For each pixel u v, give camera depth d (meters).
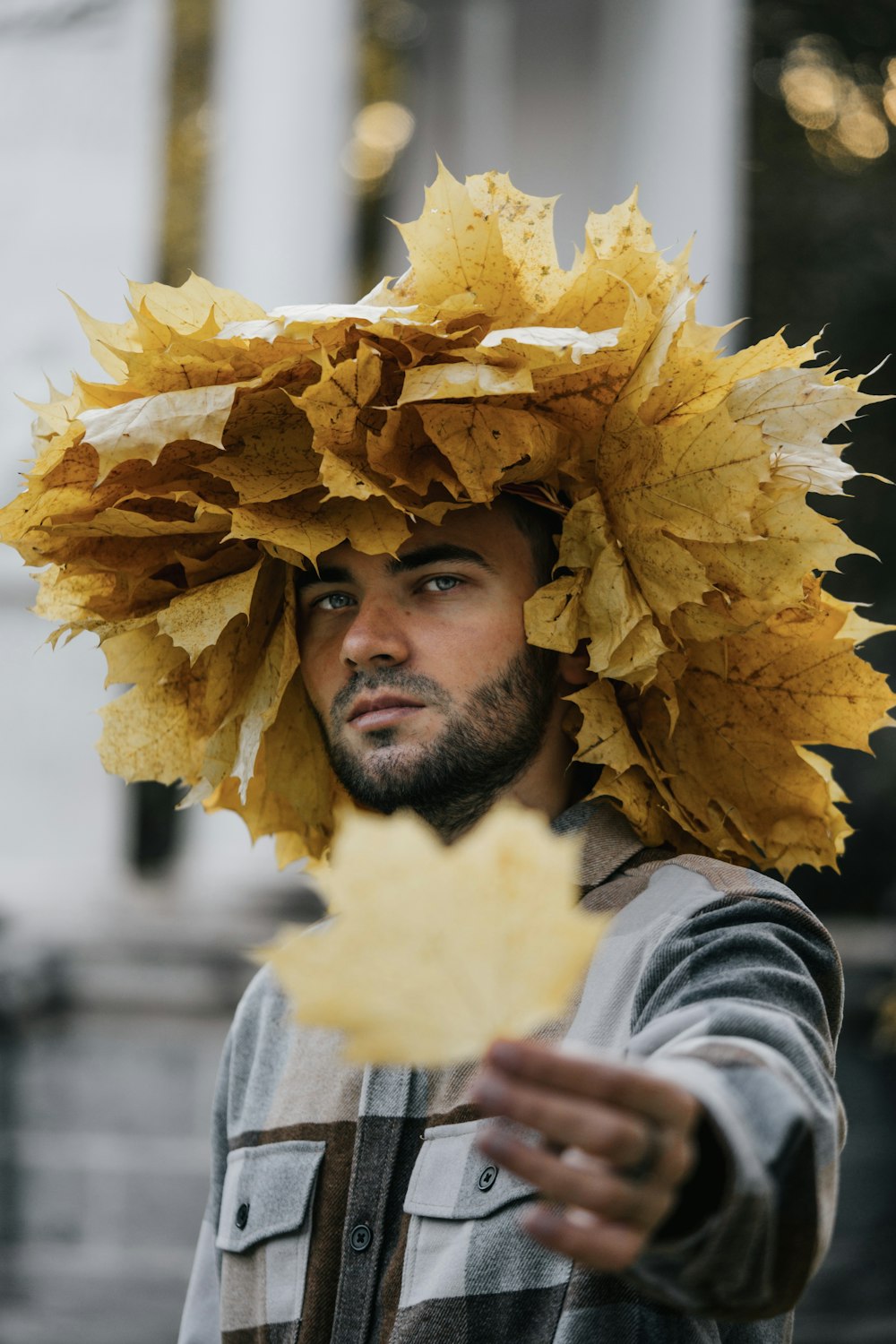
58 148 7.92
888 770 10.77
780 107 12.31
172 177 12.76
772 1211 0.92
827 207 11.91
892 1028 7.23
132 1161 6.00
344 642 1.58
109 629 1.69
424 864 0.87
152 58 7.98
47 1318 4.96
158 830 11.23
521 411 1.52
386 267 13.98
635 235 1.56
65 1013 7.22
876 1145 6.48
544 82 10.79
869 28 12.37
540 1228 0.85
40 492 1.59
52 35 7.98
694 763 1.68
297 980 0.86
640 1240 0.85
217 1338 1.79
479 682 1.57
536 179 10.76
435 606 1.59
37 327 7.71
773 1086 0.96
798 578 1.50
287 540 1.50
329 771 1.82
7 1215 5.62
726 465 1.45
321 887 0.88
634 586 1.54
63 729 8.20
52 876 8.15
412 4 12.38
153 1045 6.87
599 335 1.45
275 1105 1.70
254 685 1.72
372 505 1.55
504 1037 0.86
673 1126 0.86
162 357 1.51
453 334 1.48
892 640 10.94
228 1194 1.70
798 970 1.23
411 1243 1.42
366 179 13.99
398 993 0.86
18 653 8.18
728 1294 0.94
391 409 1.47
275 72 8.60
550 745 1.64
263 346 1.51
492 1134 0.86
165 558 1.72
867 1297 5.27
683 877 1.47
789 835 1.71
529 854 0.87
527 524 1.61
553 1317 1.32
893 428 11.48
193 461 1.61
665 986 1.28
